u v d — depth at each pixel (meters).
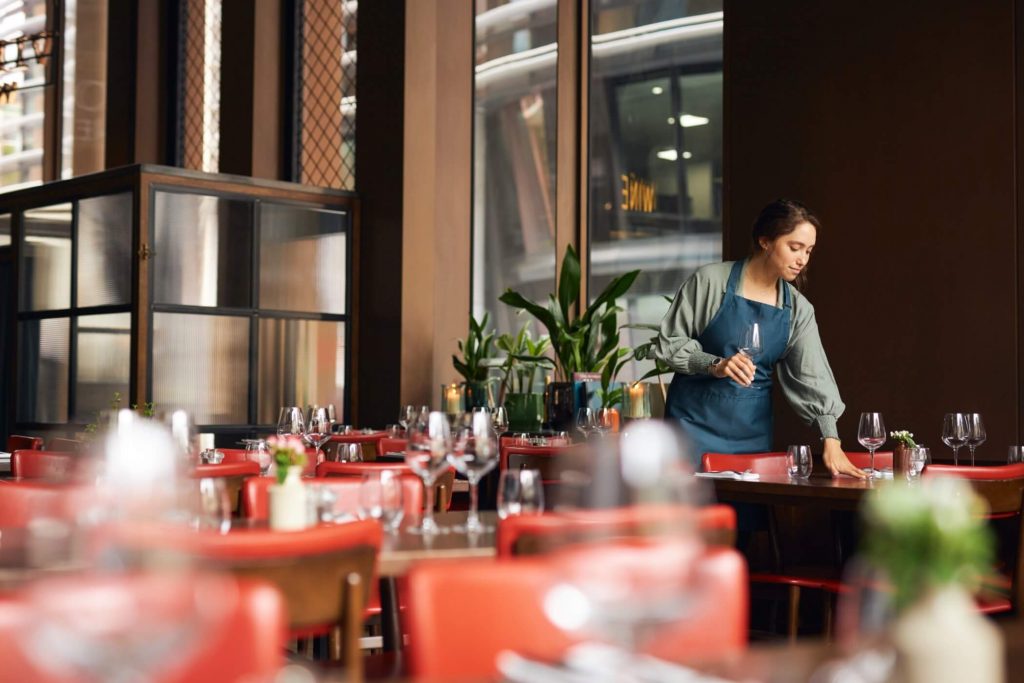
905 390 5.00
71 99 9.00
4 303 7.75
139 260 6.55
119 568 0.90
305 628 1.74
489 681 1.03
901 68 5.07
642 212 6.94
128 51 8.59
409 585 1.35
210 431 6.74
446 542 2.20
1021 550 2.92
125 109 8.56
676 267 6.79
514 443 4.95
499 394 6.70
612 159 7.09
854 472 3.60
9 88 8.08
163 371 6.62
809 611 4.17
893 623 0.85
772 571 3.58
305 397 7.09
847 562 3.87
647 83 6.94
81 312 6.94
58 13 8.99
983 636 0.84
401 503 2.32
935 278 4.94
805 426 5.21
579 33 7.21
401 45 7.09
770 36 5.48
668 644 1.38
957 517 0.85
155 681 0.83
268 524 2.37
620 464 3.79
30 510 2.53
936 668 0.83
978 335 4.82
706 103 6.68
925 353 4.95
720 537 2.04
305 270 7.11
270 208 6.99
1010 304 4.74
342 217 7.27
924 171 4.99
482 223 7.48
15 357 7.40
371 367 7.20
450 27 7.36
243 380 6.88
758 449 3.88
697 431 3.89
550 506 3.45
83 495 2.20
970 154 4.87
